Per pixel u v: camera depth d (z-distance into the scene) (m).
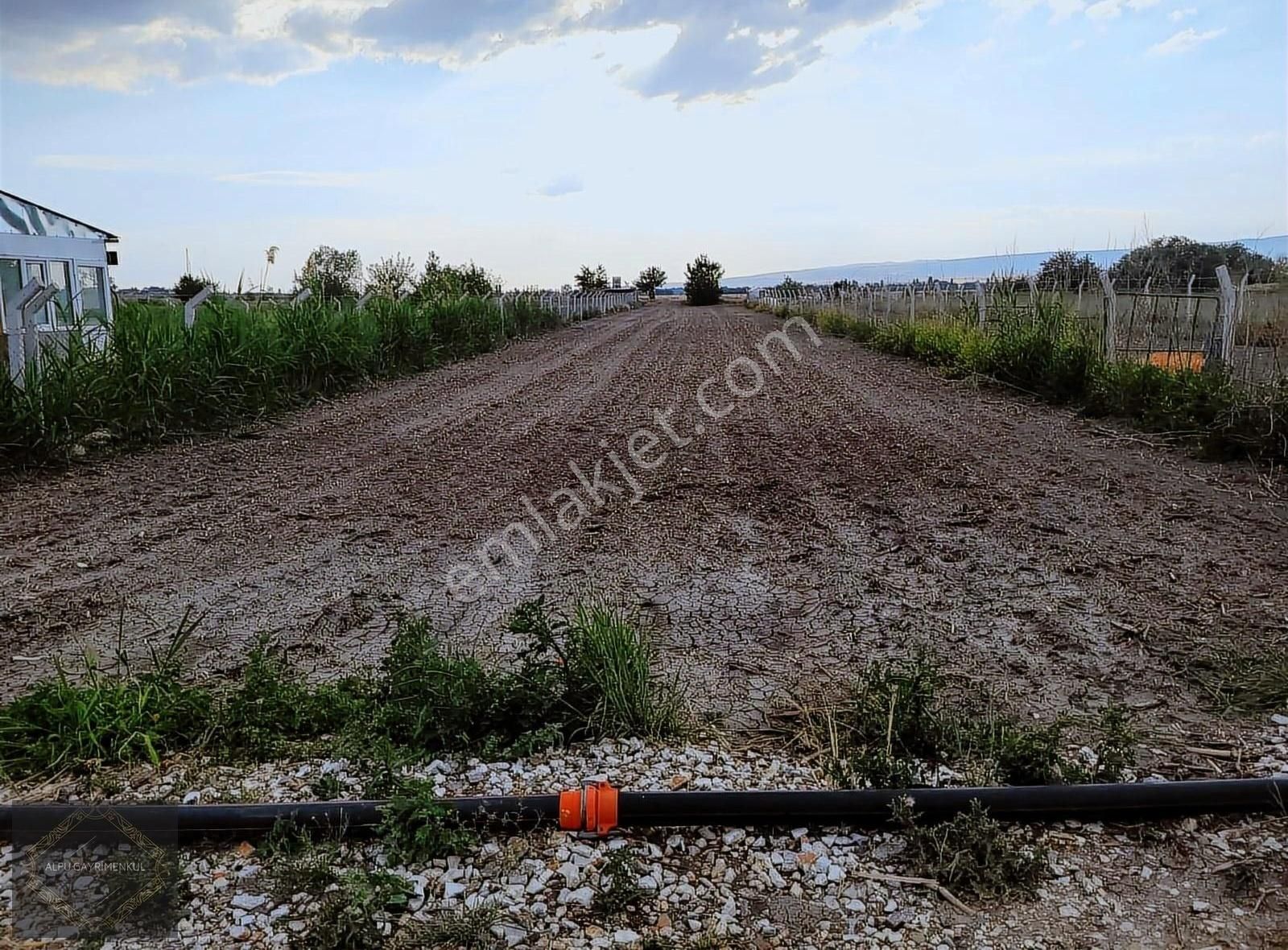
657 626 4.03
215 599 4.36
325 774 2.79
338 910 2.18
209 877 2.38
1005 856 2.37
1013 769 2.79
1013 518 5.66
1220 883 2.35
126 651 3.76
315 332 11.44
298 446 8.23
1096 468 6.96
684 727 3.13
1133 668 3.55
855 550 5.07
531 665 3.27
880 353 17.38
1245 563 4.72
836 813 2.57
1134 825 2.58
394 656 3.22
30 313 7.63
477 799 2.58
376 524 5.65
